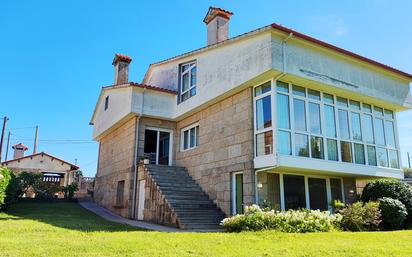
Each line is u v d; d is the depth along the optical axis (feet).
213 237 24.02
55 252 17.61
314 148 36.45
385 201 34.22
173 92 51.65
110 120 57.62
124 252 18.13
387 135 45.70
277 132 33.73
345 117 41.04
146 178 44.65
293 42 35.35
